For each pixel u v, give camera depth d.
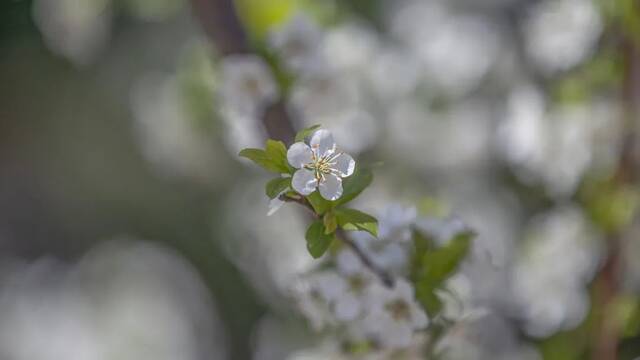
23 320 2.01
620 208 1.16
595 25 1.17
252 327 1.95
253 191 1.64
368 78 1.36
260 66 1.08
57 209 2.23
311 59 1.09
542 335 1.21
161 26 1.72
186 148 1.62
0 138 2.22
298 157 0.88
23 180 2.27
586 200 1.18
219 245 1.96
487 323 1.24
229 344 1.95
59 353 1.93
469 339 1.02
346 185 0.90
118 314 1.93
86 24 1.69
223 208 1.77
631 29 1.13
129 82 1.81
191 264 1.99
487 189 1.47
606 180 1.17
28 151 2.22
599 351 1.16
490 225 1.42
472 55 1.49
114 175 2.07
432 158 1.50
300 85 1.10
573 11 1.18
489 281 0.99
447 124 1.50
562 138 1.19
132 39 1.74
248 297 1.96
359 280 0.95
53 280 2.14
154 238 2.02
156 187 1.99
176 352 1.89
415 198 1.43
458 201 1.46
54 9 1.68
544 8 1.33
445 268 0.96
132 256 2.01
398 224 0.96
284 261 1.51
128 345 1.89
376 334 0.96
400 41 1.56
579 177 1.19
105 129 2.04
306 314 0.97
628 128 1.16
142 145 1.78
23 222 2.29
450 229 0.97
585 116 1.18
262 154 0.89
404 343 0.96
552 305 1.20
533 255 1.22
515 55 1.45
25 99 2.14
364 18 1.60
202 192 1.88
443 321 0.97
